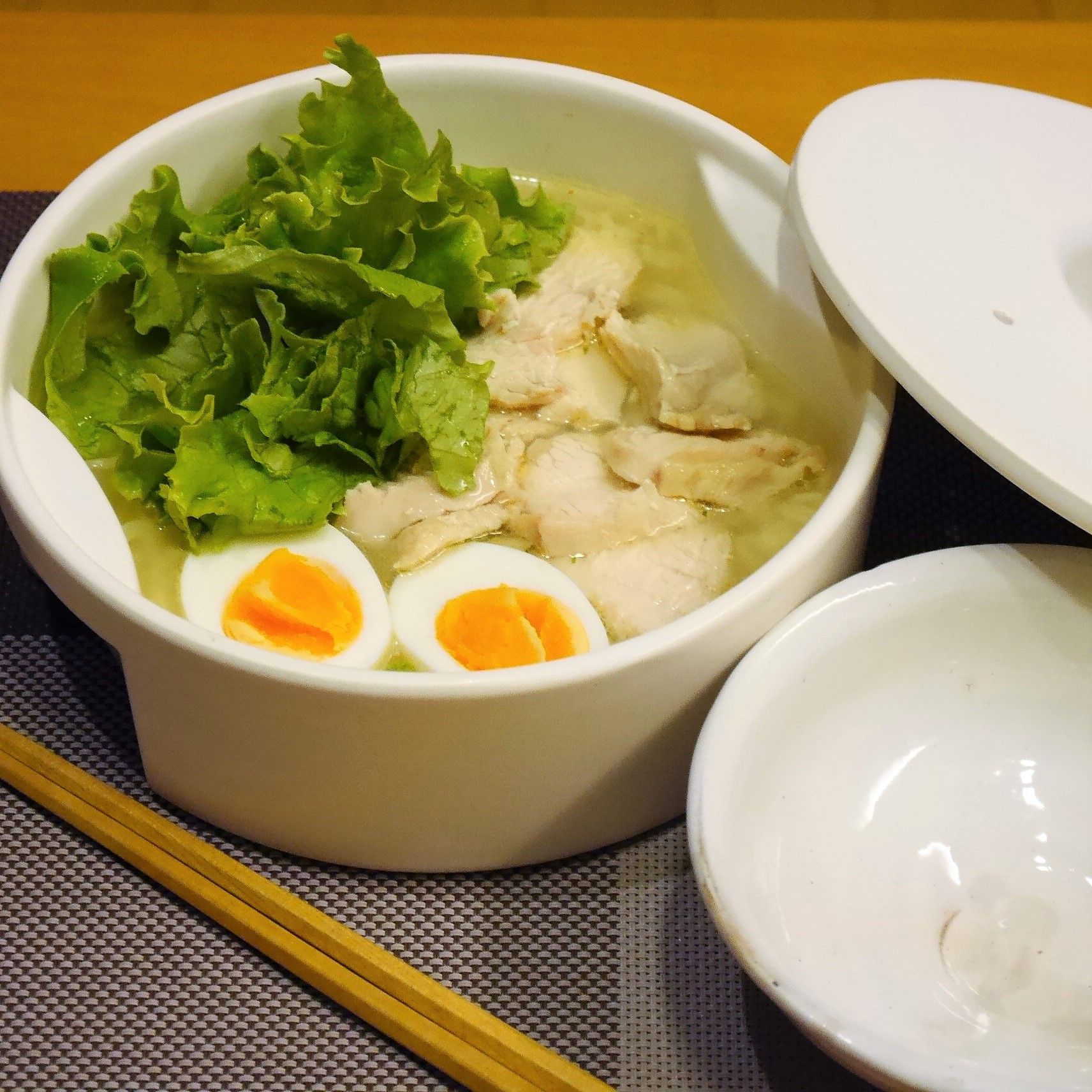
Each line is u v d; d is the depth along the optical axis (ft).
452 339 2.18
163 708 2.03
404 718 1.96
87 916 2.08
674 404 2.23
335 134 2.27
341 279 2.15
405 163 2.29
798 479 2.20
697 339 2.29
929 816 2.03
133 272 2.22
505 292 2.29
